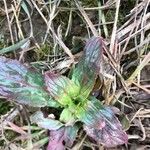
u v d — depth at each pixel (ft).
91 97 0.42
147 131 0.43
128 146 0.44
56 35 0.46
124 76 0.45
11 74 0.41
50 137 0.41
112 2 0.46
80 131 0.43
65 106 0.42
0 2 0.48
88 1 0.47
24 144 0.43
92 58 0.40
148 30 0.46
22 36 0.47
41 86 0.42
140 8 0.46
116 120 0.40
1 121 0.44
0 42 0.47
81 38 0.45
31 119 0.42
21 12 0.48
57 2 0.47
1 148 0.44
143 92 0.44
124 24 0.45
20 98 0.41
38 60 0.46
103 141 0.40
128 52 0.45
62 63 0.44
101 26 0.47
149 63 0.45
